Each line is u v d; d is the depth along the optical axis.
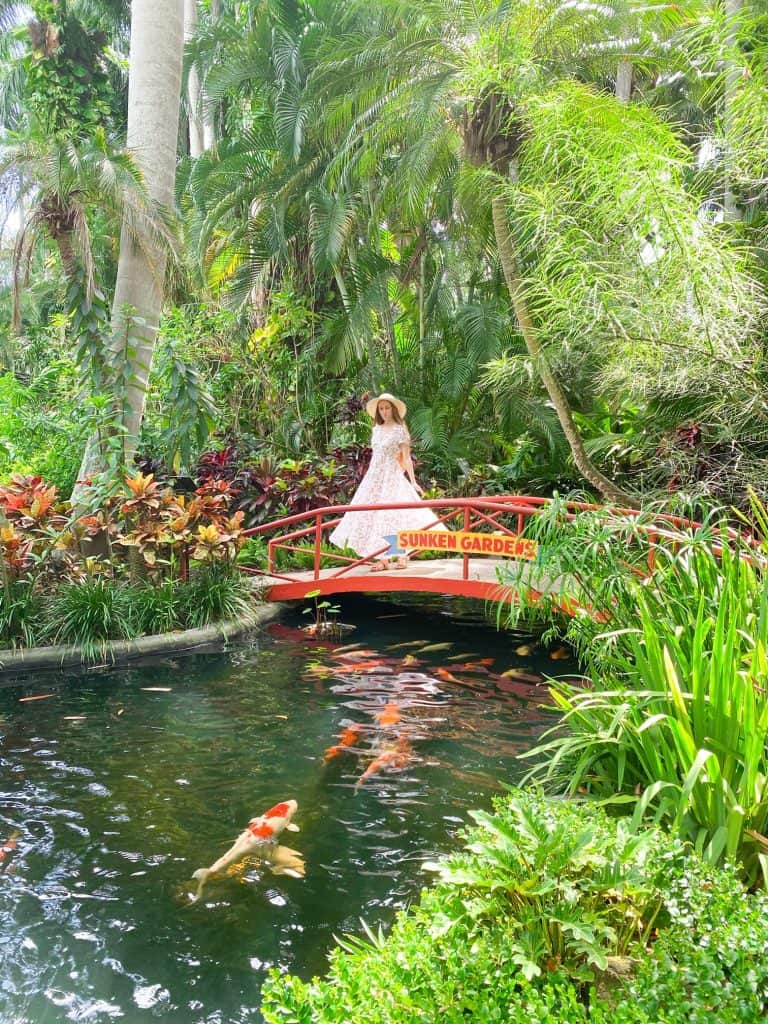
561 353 6.52
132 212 8.07
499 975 1.97
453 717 5.52
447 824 3.97
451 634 7.85
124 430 7.78
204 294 14.19
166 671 6.58
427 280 14.88
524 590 5.29
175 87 8.87
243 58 14.28
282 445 13.05
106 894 3.35
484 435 13.56
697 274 4.93
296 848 3.72
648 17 8.16
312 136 13.16
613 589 4.24
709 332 5.23
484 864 2.38
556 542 4.47
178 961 2.92
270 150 14.25
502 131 7.14
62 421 11.06
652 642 3.38
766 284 5.90
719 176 5.90
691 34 5.69
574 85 6.38
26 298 15.05
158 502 7.49
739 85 5.46
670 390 6.18
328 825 3.95
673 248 4.97
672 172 5.27
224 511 8.37
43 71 16.23
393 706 5.74
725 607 3.34
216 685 6.22
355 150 12.50
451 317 14.27
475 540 7.40
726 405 6.14
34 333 15.66
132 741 5.06
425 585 7.71
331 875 3.50
